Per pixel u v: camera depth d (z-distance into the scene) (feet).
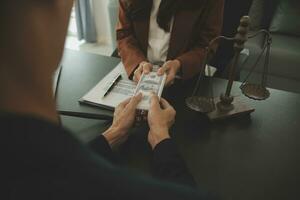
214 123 3.07
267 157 2.68
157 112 2.71
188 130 2.98
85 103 3.28
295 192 2.35
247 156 2.68
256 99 3.12
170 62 3.85
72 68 4.00
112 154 2.37
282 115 3.22
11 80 0.83
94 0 10.39
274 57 7.47
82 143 0.91
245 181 2.44
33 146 0.78
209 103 3.18
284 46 7.65
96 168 0.87
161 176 1.99
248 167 2.57
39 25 0.85
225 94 3.19
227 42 5.02
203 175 2.49
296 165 2.60
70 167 0.82
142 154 2.64
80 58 4.26
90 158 0.89
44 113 0.89
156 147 2.29
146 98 2.94
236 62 3.00
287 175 2.50
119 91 3.42
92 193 0.85
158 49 4.43
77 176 0.83
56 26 0.90
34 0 0.82
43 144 0.79
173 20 4.26
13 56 0.83
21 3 0.80
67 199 0.83
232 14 5.09
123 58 4.15
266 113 3.24
